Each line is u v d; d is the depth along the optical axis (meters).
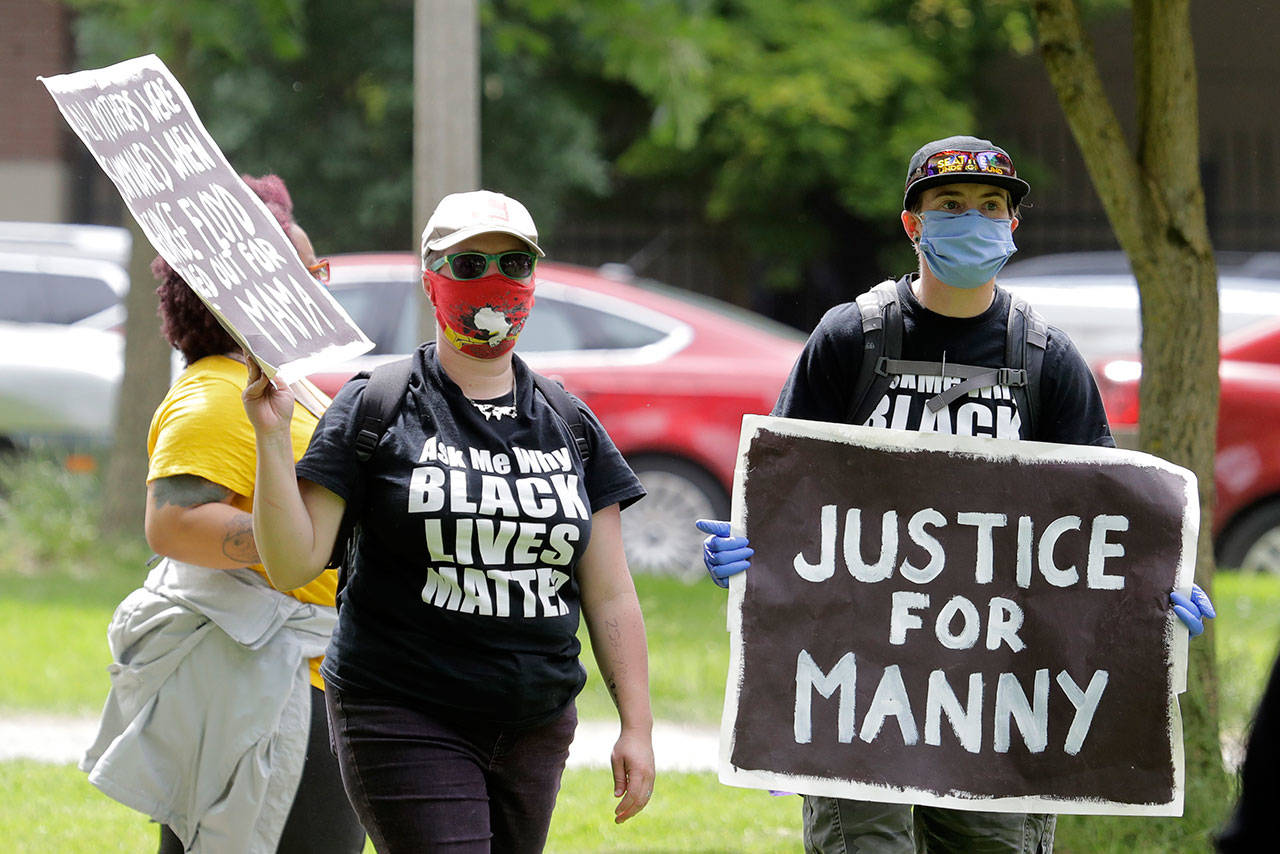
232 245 7.00
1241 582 22.33
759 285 49.38
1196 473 12.59
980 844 8.30
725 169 44.16
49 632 19.45
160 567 8.16
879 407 8.17
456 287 7.01
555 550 7.08
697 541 23.12
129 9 26.17
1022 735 8.05
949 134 43.44
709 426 23.00
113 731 8.14
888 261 46.19
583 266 47.25
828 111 41.81
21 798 12.95
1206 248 12.62
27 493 25.98
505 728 7.07
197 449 7.68
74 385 28.17
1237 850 4.49
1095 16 42.78
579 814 12.68
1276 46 43.84
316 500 7.00
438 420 7.08
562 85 42.38
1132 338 26.05
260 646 7.84
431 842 6.84
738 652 8.00
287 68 39.03
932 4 44.56
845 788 7.96
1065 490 8.11
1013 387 8.13
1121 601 8.12
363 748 6.97
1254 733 4.52
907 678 8.04
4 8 46.34
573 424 7.40
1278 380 23.33
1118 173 12.48
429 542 6.92
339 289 22.92
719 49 41.47
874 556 8.09
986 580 8.10
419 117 16.03
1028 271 32.12
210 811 7.84
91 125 6.66
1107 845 11.60
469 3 15.99
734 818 12.71
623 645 7.48
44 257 29.58
